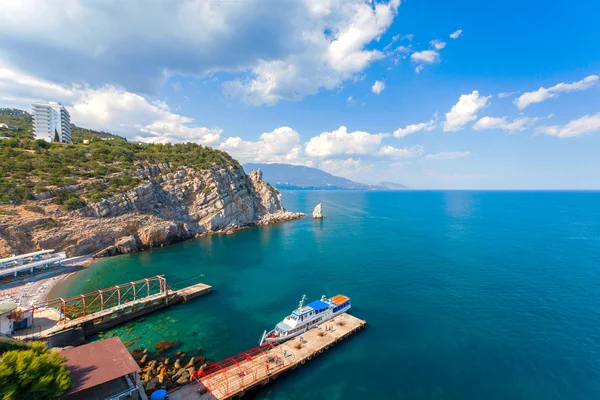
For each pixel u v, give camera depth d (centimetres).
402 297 6644
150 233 11100
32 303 6175
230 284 7562
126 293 6850
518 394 3834
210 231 13962
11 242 8019
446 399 3775
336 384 4050
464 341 4972
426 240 12025
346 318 5641
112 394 3259
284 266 8956
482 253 9912
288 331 5056
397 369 4325
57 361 2862
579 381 4031
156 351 4753
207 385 3850
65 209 9544
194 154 16838
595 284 7138
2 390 2411
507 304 6203
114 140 18112
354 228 15312
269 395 3862
